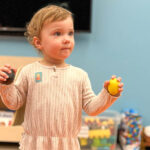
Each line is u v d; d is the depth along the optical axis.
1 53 1.90
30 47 1.89
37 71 0.72
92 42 1.88
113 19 1.85
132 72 1.90
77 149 0.73
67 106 0.70
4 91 0.67
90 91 0.74
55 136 0.69
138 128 1.76
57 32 0.70
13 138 1.36
